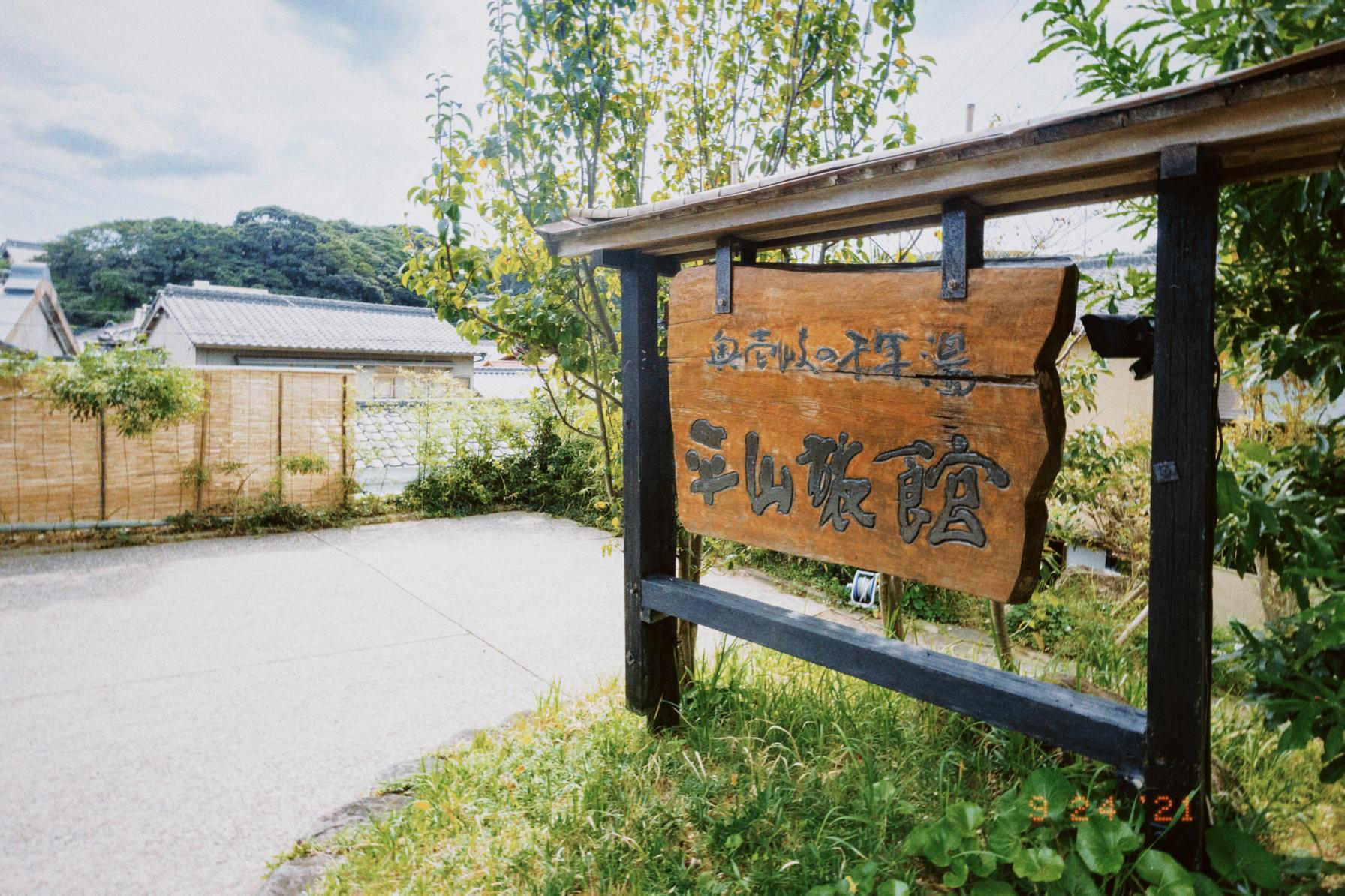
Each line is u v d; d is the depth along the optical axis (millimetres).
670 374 2760
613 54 3357
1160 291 1578
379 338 19938
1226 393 4152
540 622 4973
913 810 2248
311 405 8305
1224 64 2137
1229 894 1676
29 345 19516
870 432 2158
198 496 7746
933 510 2023
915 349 2041
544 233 2861
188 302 18938
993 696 1927
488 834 2393
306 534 7848
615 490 4047
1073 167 1618
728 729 2902
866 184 1943
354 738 3328
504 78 3172
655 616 2887
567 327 3215
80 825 2674
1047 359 1794
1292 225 2104
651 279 2889
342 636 4664
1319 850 1953
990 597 1915
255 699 3732
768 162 3498
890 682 2129
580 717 3252
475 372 23078
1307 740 1754
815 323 2277
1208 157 1518
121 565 6352
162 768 3066
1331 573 1829
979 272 1894
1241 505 2055
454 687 3879
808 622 2383
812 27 3279
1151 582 1645
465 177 3076
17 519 6895
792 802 2393
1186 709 1618
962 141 1690
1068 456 4488
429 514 8797
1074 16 2398
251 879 2395
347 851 2400
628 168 3492
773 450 2428
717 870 2166
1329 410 2957
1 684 3891
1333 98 1292
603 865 2199
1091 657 3572
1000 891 1788
